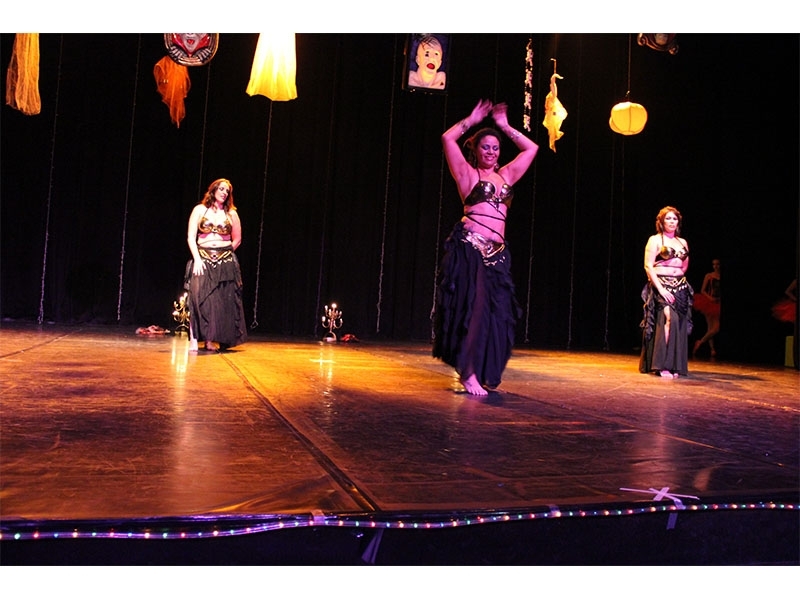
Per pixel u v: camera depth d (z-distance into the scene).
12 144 9.67
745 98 10.71
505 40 11.41
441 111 11.18
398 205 11.06
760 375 6.98
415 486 2.03
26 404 3.04
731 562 2.04
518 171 4.32
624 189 11.66
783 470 2.45
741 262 10.80
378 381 4.66
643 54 11.51
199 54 7.04
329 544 1.74
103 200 10.05
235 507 1.73
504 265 4.27
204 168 10.38
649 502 1.98
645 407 4.04
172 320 10.23
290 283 10.69
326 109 10.81
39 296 9.79
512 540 1.86
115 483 1.89
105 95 10.05
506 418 3.35
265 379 4.40
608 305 11.66
